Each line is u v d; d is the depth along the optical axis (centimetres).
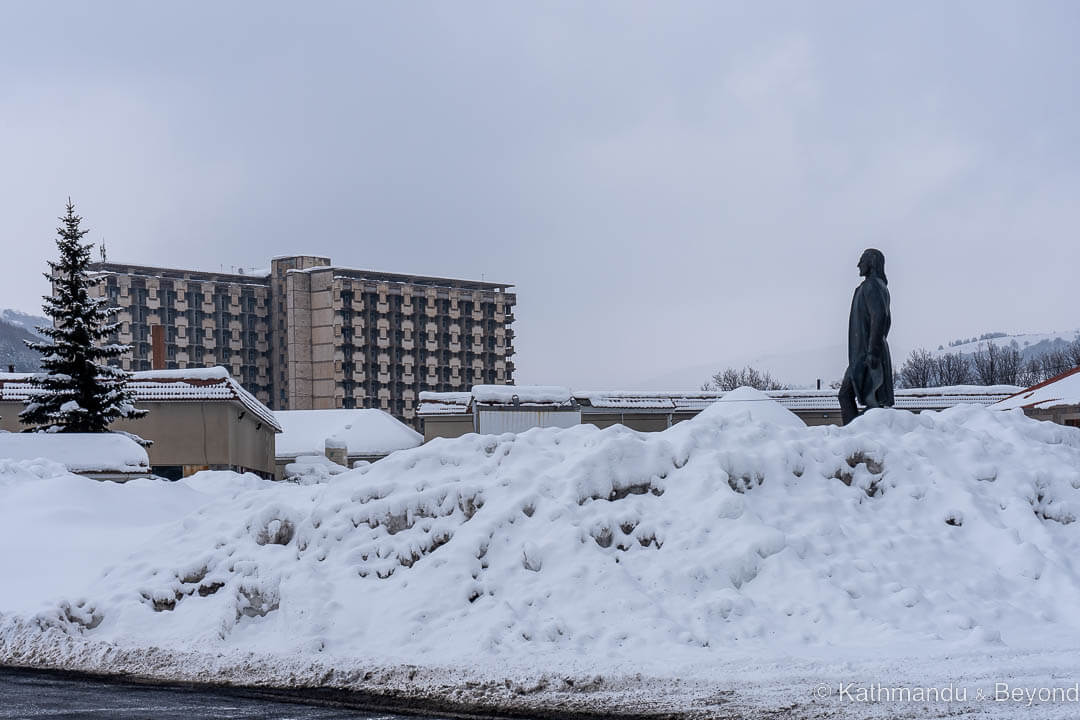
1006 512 1308
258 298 14475
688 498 1241
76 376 4525
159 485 2012
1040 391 4522
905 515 1284
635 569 1154
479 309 15275
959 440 1438
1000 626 1088
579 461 1269
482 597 1117
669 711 813
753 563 1147
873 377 2319
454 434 6506
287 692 927
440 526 1223
